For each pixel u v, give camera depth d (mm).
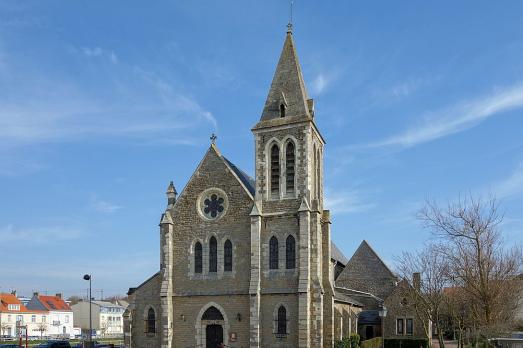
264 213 47094
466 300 49625
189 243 48812
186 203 49844
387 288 72125
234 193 48344
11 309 125562
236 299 46156
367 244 74938
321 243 47469
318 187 51031
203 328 46875
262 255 46250
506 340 37938
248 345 45000
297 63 51281
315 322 43750
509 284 43969
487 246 42969
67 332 139000
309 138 47594
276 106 50125
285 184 47375
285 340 43938
